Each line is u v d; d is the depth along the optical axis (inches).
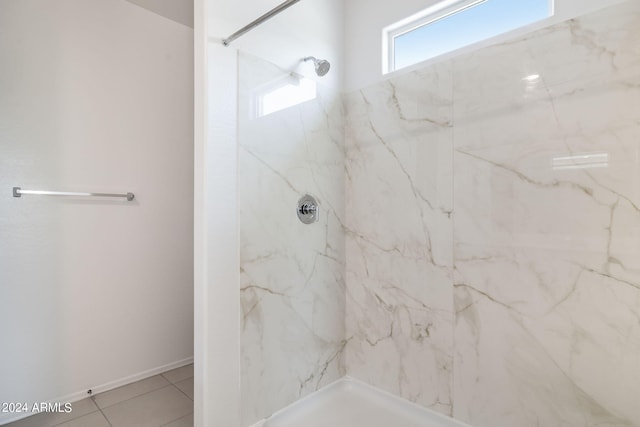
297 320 66.8
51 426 64.6
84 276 76.0
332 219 74.1
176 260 90.7
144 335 85.0
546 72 50.9
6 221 66.8
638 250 44.1
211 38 53.8
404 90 67.1
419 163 64.9
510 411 54.2
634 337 44.6
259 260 60.2
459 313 59.7
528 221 52.6
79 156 74.9
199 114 53.6
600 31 46.6
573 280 48.9
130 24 82.4
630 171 44.6
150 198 86.0
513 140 53.9
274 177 62.7
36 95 69.6
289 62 65.9
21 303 68.3
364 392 72.9
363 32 74.5
